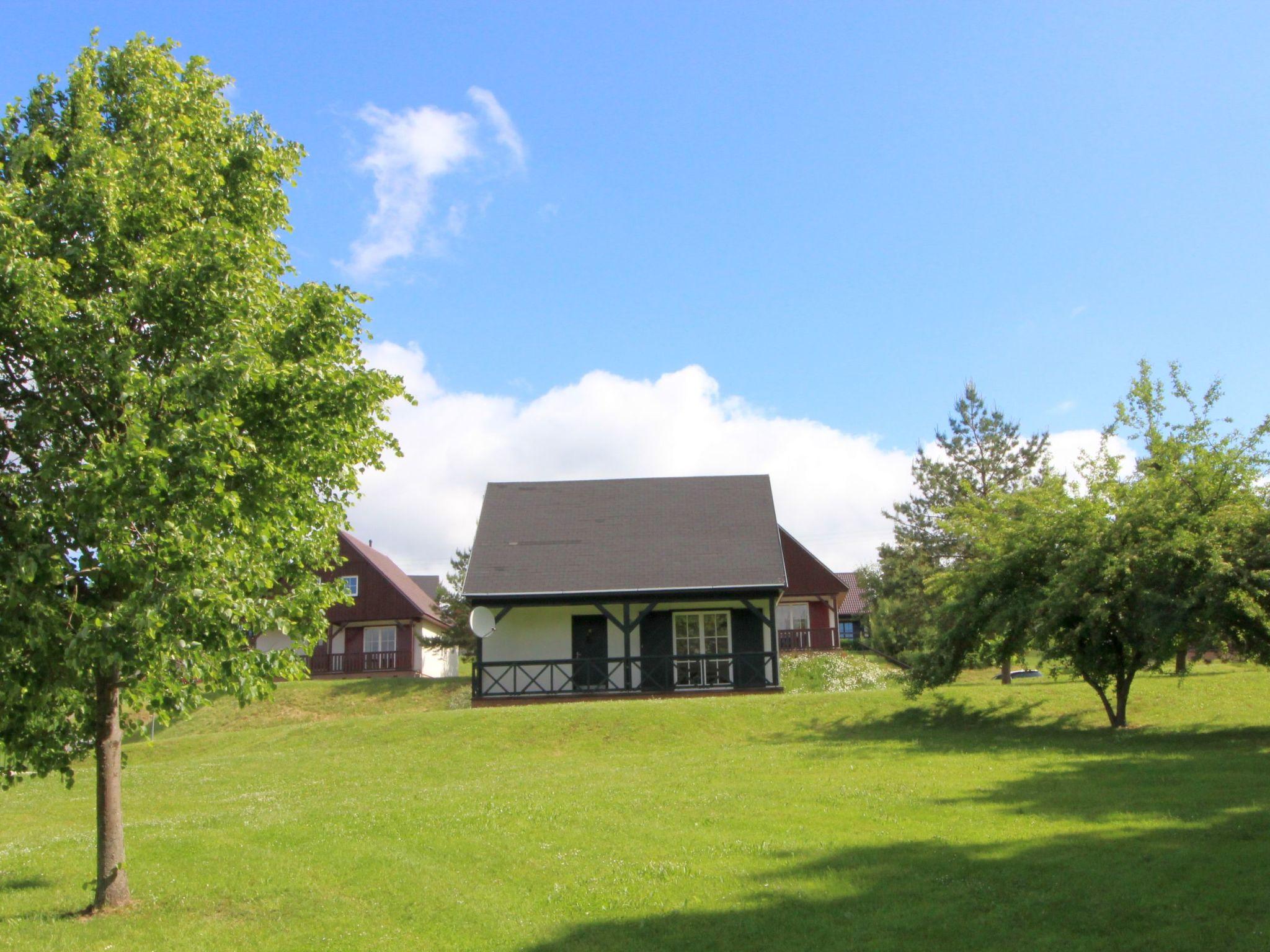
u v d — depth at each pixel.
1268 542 15.24
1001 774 13.00
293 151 9.59
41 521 7.29
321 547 9.05
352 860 10.01
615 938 7.30
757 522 29.98
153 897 9.01
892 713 19.94
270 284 8.82
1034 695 20.45
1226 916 6.73
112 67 8.87
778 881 8.34
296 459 8.44
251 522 8.13
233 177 9.12
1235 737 15.68
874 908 7.50
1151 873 7.80
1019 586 18.33
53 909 8.87
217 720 29.09
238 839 11.30
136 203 8.24
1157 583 16.30
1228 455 16.42
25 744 8.18
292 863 10.03
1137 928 6.66
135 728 9.23
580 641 27.88
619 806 11.84
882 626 38.88
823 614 37.94
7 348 7.77
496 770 17.27
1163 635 15.48
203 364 7.41
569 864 9.33
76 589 7.85
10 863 10.80
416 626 42.44
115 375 7.55
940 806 10.95
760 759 15.67
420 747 19.86
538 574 27.73
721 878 8.53
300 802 14.39
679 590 26.67
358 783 16.62
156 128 8.66
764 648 27.97
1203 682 20.66
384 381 8.54
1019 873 8.07
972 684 23.23
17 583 7.10
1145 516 16.34
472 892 8.66
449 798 13.18
